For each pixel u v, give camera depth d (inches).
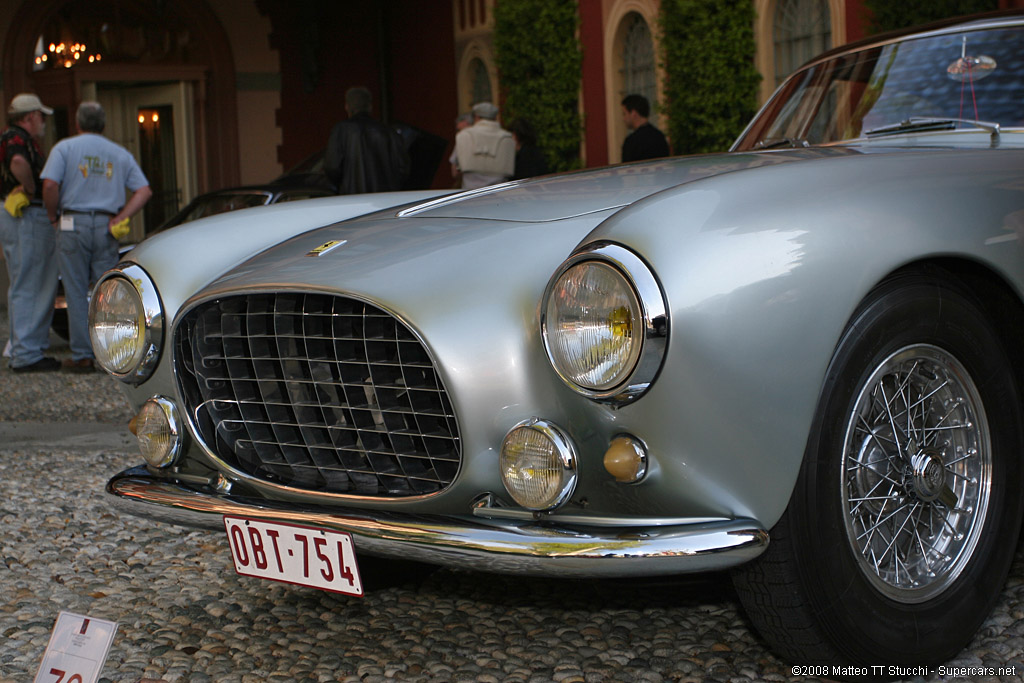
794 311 66.7
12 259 265.6
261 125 560.7
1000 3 239.8
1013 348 84.6
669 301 64.2
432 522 71.0
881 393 74.3
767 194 70.5
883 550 77.3
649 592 96.9
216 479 86.0
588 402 67.8
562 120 434.9
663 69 374.6
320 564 76.4
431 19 534.0
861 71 118.4
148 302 89.2
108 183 261.9
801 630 72.4
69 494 143.6
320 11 563.8
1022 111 102.0
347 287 75.0
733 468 67.6
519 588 101.7
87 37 532.4
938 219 74.0
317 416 80.0
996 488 80.4
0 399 226.8
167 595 103.7
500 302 72.1
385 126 301.7
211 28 546.6
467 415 70.7
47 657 73.0
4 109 515.5
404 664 84.5
